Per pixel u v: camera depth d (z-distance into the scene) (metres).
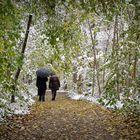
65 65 17.80
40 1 10.54
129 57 13.28
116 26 18.52
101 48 27.88
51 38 11.43
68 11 11.00
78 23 11.90
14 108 15.45
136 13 11.20
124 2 10.13
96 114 15.87
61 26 11.24
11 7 9.62
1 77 11.42
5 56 10.57
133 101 13.77
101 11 10.44
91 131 11.59
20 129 11.67
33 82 35.62
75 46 14.28
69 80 39.03
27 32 15.47
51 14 10.92
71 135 10.95
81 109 18.17
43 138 10.43
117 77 12.39
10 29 10.09
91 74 28.58
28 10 11.01
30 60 26.36
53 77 25.78
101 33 27.47
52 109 18.14
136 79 13.27
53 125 12.80
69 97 29.97
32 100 23.08
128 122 12.98
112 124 12.82
